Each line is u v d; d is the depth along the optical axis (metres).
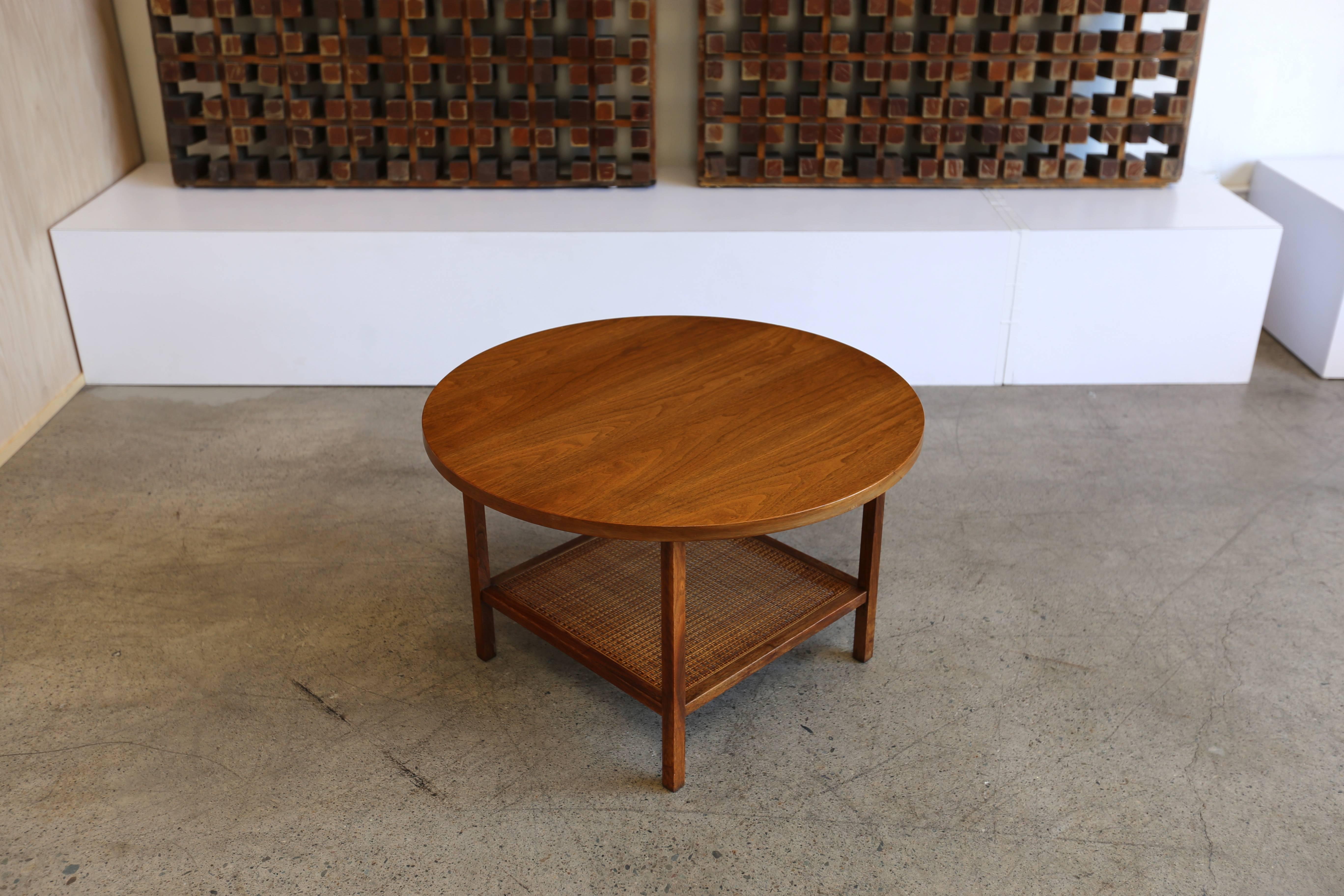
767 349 1.98
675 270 2.92
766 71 3.12
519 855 1.56
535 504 1.46
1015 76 3.14
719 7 3.06
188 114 3.14
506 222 2.94
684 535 1.42
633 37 3.08
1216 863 1.55
